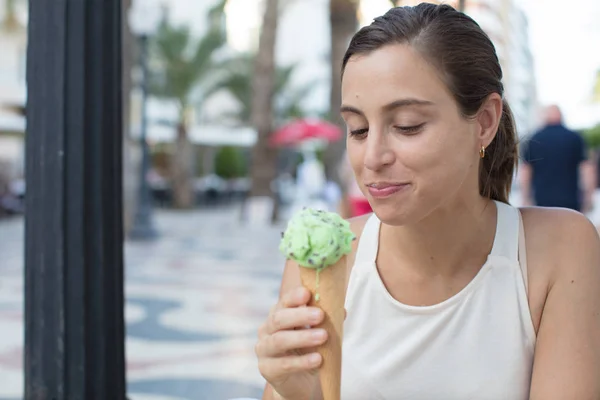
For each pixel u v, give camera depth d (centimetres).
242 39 2175
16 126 1789
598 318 132
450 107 117
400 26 117
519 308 133
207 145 2658
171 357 472
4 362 456
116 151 153
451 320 134
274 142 1614
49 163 146
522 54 563
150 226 1312
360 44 118
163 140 2322
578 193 614
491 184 151
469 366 133
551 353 129
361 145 120
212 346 502
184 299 684
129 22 1145
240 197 2789
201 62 2073
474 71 119
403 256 137
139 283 781
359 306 139
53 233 145
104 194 149
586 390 125
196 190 2558
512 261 134
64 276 145
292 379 111
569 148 595
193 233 1418
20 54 2020
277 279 816
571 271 134
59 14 145
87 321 147
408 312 135
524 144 164
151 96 2138
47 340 146
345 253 106
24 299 150
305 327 107
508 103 149
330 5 1273
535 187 617
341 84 124
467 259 136
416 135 116
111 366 151
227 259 998
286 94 2536
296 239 103
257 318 598
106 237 150
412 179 117
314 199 1683
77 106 145
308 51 3147
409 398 135
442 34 116
